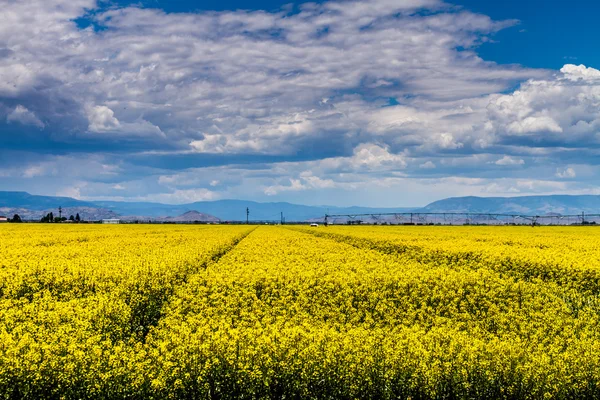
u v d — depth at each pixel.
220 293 21.14
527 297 21.98
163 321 17.38
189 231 80.38
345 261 33.28
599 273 26.41
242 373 11.95
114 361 12.22
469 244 45.09
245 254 37.03
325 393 11.91
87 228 91.50
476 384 12.17
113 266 25.84
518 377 12.16
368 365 12.23
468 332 17.38
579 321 18.34
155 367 12.23
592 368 12.55
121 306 17.50
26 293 21.28
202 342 13.65
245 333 14.73
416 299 21.69
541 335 16.81
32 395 11.68
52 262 27.55
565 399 12.12
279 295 22.09
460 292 22.31
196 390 11.83
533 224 134.38
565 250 39.19
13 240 48.53
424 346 13.73
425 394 12.00
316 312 19.44
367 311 20.12
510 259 32.22
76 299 19.00
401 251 43.88
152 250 36.97
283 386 11.95
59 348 12.90
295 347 13.19
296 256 35.28
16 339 14.21
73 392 11.60
